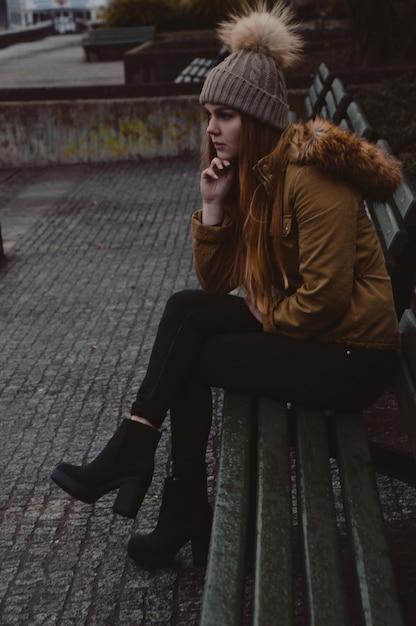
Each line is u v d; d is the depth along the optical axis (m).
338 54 17.09
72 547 3.23
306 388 2.66
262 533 2.13
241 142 2.64
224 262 2.79
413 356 2.56
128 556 3.11
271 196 2.62
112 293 6.34
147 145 12.46
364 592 1.95
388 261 3.04
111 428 4.22
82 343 5.36
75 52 36.75
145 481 2.65
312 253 2.52
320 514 2.24
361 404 2.70
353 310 2.60
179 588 2.90
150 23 28.33
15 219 9.14
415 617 2.68
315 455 2.50
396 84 10.17
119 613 2.81
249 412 2.67
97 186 10.75
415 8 13.72
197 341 2.75
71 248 7.76
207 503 2.94
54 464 3.90
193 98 12.31
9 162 12.63
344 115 5.59
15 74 25.14
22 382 4.83
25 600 2.92
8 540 3.31
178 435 2.86
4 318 5.94
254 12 2.73
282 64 2.69
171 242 7.73
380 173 2.52
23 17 65.81
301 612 2.66
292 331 2.64
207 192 2.75
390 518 3.25
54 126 12.49
